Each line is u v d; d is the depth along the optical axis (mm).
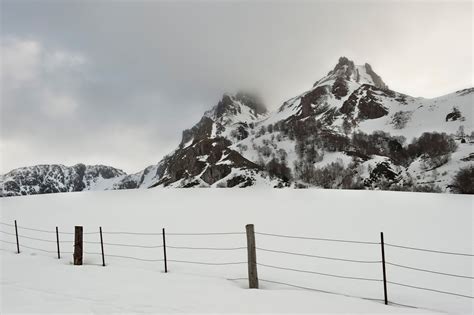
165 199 37406
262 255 13016
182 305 7141
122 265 11594
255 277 8758
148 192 49219
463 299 8289
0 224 22484
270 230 18094
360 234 16469
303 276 10359
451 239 15000
